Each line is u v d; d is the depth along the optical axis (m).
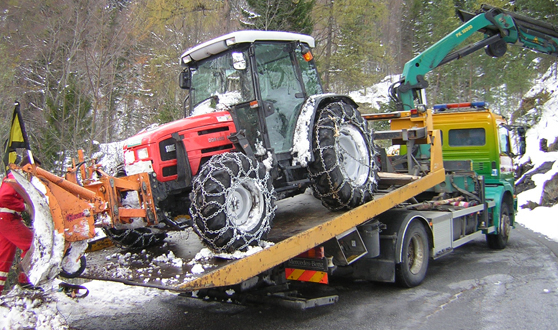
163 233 5.16
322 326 4.22
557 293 4.97
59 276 3.81
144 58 15.09
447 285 5.56
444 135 8.47
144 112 15.73
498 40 8.27
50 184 3.53
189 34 16.58
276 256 3.88
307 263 4.52
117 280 3.72
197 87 5.10
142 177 3.94
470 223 7.25
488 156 8.15
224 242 3.81
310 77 5.34
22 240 3.93
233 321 4.48
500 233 7.91
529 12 20.17
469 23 7.91
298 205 5.61
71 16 11.72
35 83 12.74
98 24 11.75
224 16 14.68
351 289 5.54
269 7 14.14
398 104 8.03
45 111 10.55
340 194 4.73
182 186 4.24
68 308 4.95
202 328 4.31
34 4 11.75
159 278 3.63
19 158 3.94
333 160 4.65
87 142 10.17
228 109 4.57
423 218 5.73
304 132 4.68
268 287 4.62
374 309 4.69
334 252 4.68
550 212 11.85
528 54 23.17
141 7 13.28
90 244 5.18
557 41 8.80
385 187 6.11
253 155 4.29
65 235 3.52
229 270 3.52
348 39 19.98
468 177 7.47
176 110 13.79
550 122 17.92
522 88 22.89
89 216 3.61
